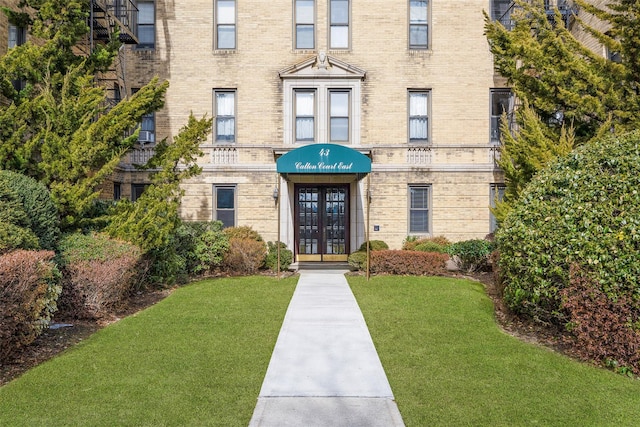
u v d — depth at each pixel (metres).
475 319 8.06
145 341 6.84
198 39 16.08
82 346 6.62
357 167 11.99
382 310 8.73
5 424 4.31
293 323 7.90
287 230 15.93
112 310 8.70
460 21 16.17
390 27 16.08
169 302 9.38
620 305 5.65
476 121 16.16
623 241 5.77
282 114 15.99
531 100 10.62
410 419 4.50
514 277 7.21
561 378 5.47
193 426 4.32
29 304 6.05
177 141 11.46
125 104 10.30
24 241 7.06
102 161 9.99
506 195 11.59
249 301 9.50
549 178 7.09
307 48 16.14
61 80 10.16
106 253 8.57
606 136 8.30
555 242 6.42
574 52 10.81
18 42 11.44
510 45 10.57
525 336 7.26
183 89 16.05
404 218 16.05
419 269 12.86
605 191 6.26
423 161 16.06
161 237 10.32
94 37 14.27
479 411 4.63
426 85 16.11
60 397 4.91
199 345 6.68
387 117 16.08
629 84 9.41
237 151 15.99
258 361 6.08
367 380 5.49
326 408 4.76
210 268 13.40
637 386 5.26
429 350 6.49
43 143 9.56
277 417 4.55
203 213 15.94
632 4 8.95
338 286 11.20
